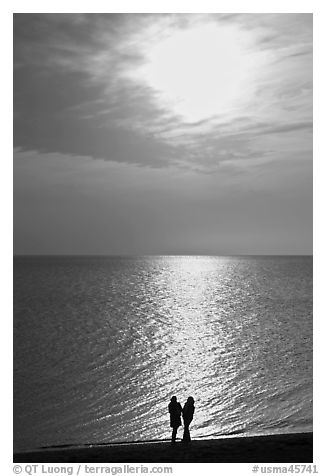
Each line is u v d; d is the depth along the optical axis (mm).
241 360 51000
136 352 55562
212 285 147125
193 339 62969
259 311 88375
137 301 105875
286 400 36438
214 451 16438
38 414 35062
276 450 16281
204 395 38594
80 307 96125
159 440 28781
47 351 56625
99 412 35281
